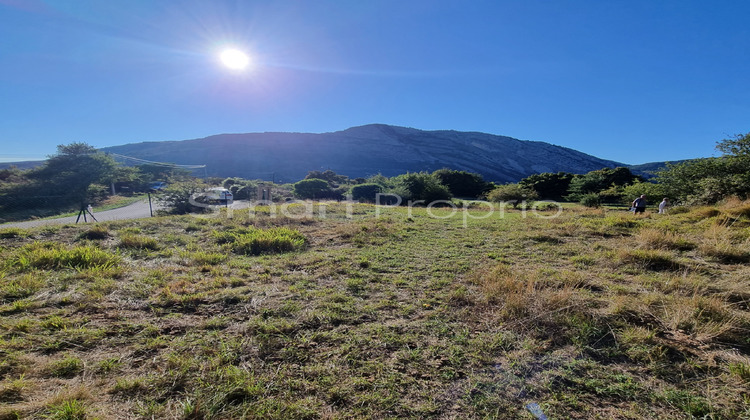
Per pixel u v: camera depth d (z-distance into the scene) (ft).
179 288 11.28
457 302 10.39
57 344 7.39
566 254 16.99
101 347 7.45
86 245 17.47
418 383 6.37
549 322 8.64
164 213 43.80
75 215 50.85
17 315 8.88
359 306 10.07
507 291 10.70
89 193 75.92
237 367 6.71
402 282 12.40
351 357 7.22
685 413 5.54
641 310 9.14
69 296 10.18
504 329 8.51
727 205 31.81
